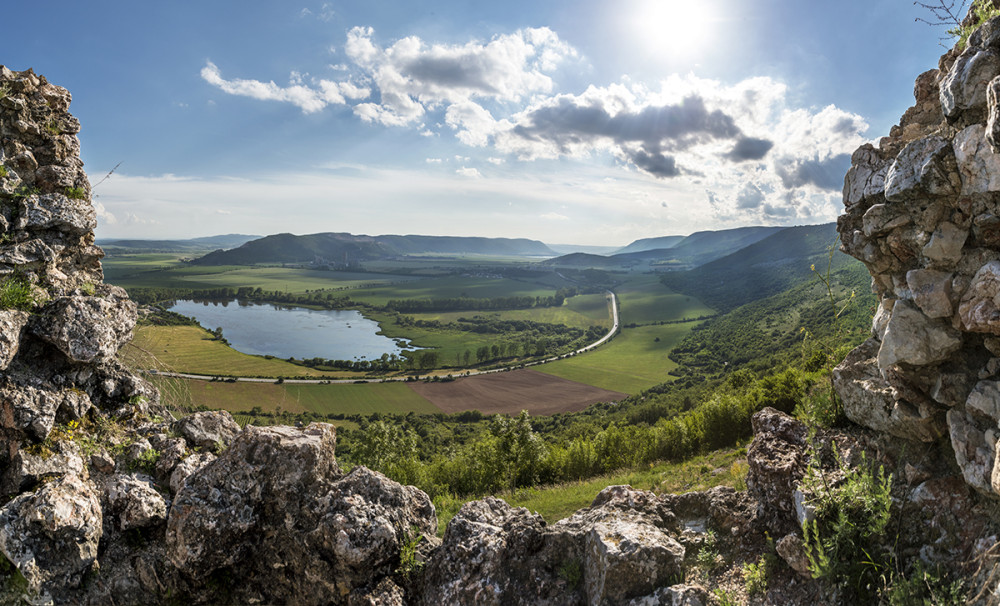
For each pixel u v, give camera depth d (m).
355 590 7.88
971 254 6.63
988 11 7.37
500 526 9.04
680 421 32.69
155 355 13.47
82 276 10.37
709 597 7.23
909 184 6.93
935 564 6.39
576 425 101.94
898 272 7.77
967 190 6.50
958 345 6.74
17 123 9.44
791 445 8.98
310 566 8.09
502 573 8.05
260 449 8.59
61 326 8.46
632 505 9.39
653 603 7.00
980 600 5.49
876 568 6.65
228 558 8.12
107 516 8.09
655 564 7.30
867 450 8.09
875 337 8.92
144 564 7.92
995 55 6.17
